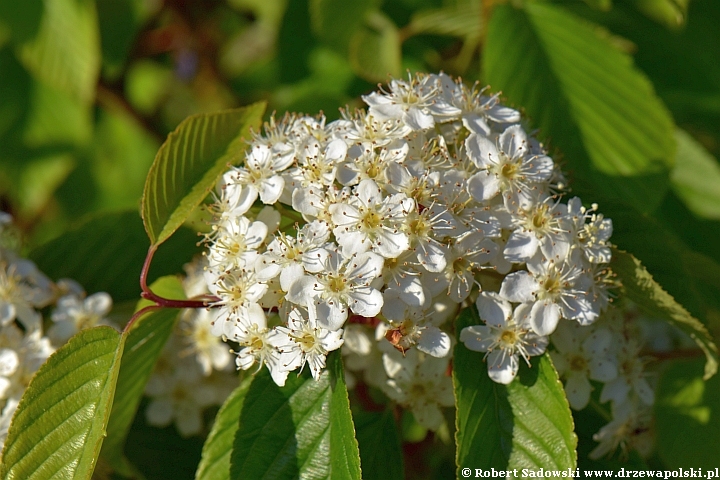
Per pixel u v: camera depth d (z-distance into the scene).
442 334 0.23
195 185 0.24
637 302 0.25
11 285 0.26
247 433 0.23
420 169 0.23
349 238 0.23
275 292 0.23
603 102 0.27
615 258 0.24
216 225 0.24
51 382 0.23
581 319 0.23
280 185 0.24
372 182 0.23
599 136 0.27
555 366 0.24
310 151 0.24
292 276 0.23
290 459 0.23
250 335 0.23
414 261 0.23
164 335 0.25
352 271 0.23
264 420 0.23
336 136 0.24
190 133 0.24
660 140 0.27
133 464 0.27
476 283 0.24
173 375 0.27
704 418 0.27
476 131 0.24
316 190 0.23
